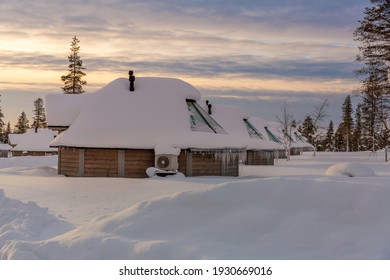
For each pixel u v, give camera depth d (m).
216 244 5.33
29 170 22.41
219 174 20.16
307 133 77.62
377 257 4.68
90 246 5.54
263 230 5.52
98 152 19.55
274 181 6.32
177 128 19.80
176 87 21.77
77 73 61.56
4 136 93.88
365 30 38.09
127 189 13.77
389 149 44.44
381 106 42.47
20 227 7.20
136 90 21.58
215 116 35.22
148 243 5.31
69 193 12.81
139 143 19.00
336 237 5.16
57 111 21.94
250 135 36.06
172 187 14.23
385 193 5.69
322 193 5.92
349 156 52.41
